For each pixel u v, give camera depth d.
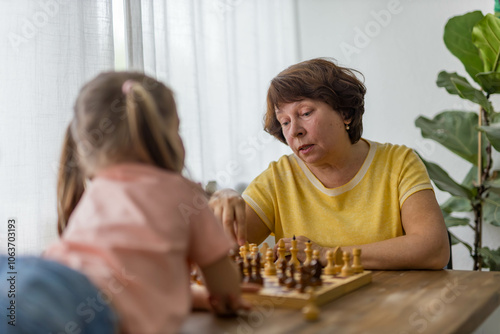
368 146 1.47
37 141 1.48
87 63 1.62
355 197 1.40
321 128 1.32
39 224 1.47
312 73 1.32
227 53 2.43
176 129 0.75
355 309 0.76
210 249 0.70
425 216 1.25
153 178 0.67
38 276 0.56
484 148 2.22
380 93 2.62
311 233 1.41
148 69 1.88
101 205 0.65
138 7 1.80
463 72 2.41
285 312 0.75
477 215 2.24
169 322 0.59
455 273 1.08
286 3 2.80
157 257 0.61
